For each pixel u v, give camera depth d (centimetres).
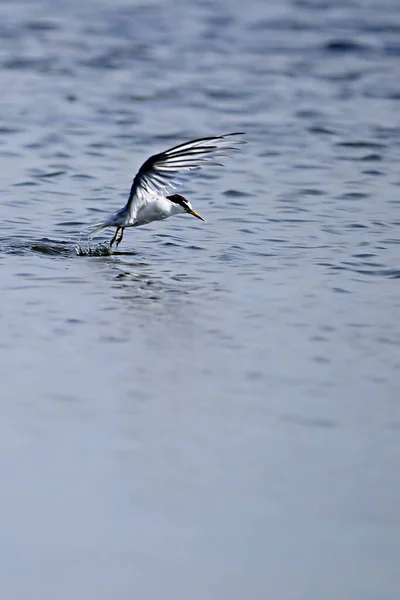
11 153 2341
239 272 1655
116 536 982
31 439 1122
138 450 1108
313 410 1194
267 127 2605
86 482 1052
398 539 984
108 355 1325
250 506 1025
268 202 2056
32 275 1603
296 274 1645
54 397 1210
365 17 3750
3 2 3828
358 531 995
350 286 1592
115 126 2583
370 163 2348
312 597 916
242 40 3428
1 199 2022
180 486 1049
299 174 2256
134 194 1600
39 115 2641
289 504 1028
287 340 1382
